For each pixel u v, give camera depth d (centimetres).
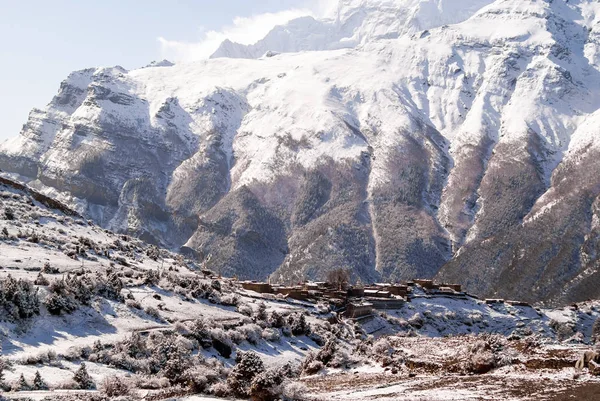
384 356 7188
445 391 4953
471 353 6319
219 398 4994
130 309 8494
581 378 5031
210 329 8331
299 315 10744
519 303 19288
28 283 7494
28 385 5312
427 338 8756
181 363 6241
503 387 4916
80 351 6594
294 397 4981
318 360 7662
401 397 4834
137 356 6906
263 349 9031
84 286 8131
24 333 6769
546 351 6100
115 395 5253
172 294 10162
